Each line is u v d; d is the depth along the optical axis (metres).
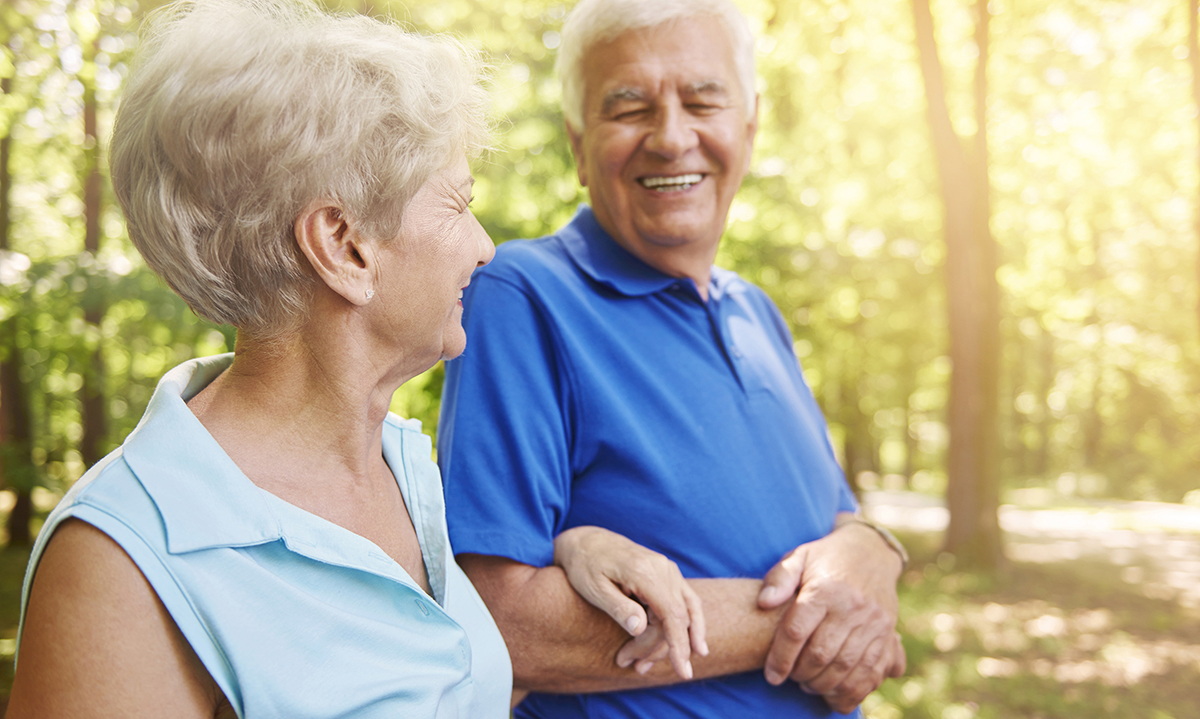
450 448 1.33
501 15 7.30
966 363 10.81
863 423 18.84
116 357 10.66
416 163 0.85
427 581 1.02
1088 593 9.23
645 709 1.33
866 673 1.37
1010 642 7.11
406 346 0.92
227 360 0.94
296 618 0.79
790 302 12.45
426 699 0.87
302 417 0.88
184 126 0.77
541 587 1.24
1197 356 21.00
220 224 0.80
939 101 10.52
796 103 11.03
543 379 1.34
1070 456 34.53
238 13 0.82
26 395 11.07
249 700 0.75
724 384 1.48
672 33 1.49
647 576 1.21
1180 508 22.30
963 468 10.77
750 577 1.42
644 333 1.46
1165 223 14.14
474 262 0.96
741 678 1.38
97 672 0.69
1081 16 10.66
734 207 10.87
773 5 10.20
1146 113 10.91
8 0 6.78
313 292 0.86
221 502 0.78
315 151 0.79
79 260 7.00
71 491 0.76
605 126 1.51
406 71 0.86
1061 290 15.80
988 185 10.83
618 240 1.54
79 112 8.17
